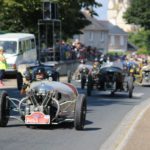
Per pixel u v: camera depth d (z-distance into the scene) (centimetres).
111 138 1895
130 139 1775
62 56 6300
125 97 3781
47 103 2005
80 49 7194
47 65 4050
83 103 2048
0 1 6212
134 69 5028
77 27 7281
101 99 3559
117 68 3844
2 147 1672
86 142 1803
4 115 2052
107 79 3781
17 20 6612
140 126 2105
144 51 12950
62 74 6094
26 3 6247
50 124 2039
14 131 1986
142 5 11231
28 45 5128
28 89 2108
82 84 4300
